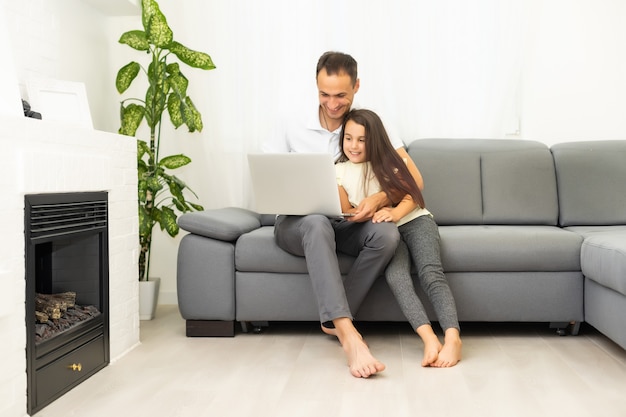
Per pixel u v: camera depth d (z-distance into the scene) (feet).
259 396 5.43
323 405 5.18
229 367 6.37
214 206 10.22
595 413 4.95
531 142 9.46
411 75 9.86
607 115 9.86
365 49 9.89
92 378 6.03
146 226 8.79
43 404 5.20
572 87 9.89
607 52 9.81
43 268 6.45
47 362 5.29
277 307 7.69
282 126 8.23
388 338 7.64
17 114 5.41
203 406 5.18
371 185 7.36
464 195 9.10
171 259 10.44
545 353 6.85
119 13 10.14
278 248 7.59
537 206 9.01
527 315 7.54
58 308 5.77
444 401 5.25
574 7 9.82
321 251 6.52
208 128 10.16
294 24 9.98
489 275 7.54
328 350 7.04
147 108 9.43
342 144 7.49
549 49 9.89
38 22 8.04
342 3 9.94
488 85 9.80
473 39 9.80
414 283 7.56
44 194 5.30
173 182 9.23
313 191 6.77
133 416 4.97
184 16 10.09
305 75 9.99
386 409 5.07
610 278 6.28
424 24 9.82
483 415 4.92
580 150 9.23
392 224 6.99
